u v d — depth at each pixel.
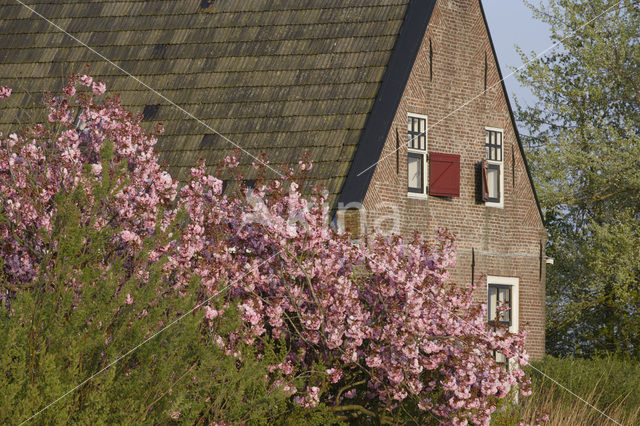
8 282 9.61
